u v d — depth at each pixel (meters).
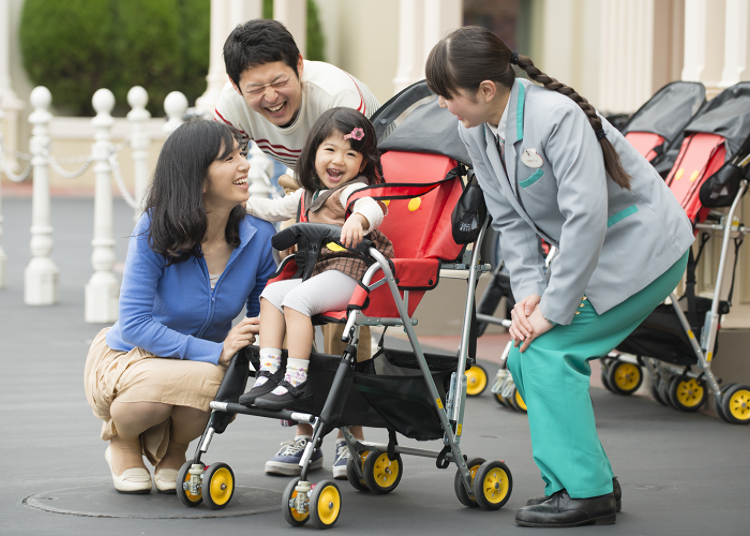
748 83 7.10
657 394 7.55
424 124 5.14
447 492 4.99
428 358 4.89
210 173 4.61
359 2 23.98
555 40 19.48
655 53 11.65
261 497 4.81
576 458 4.38
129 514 4.48
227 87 5.51
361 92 5.33
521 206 4.47
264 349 4.46
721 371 7.70
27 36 33.62
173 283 4.75
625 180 4.31
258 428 6.40
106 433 4.81
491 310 7.58
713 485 5.18
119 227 20.12
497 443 6.07
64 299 12.33
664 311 6.85
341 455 5.23
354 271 4.45
